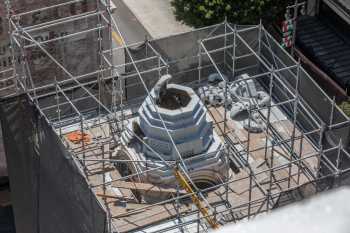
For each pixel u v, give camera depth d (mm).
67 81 56906
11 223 60594
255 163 55344
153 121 52406
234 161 55188
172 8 78188
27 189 55906
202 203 52156
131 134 54531
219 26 59969
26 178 55312
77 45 60406
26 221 58062
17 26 53938
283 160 55875
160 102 53281
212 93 59344
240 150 56188
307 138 57375
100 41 56750
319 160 53719
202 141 53094
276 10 72688
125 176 52750
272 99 60156
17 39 54125
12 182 57656
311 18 73500
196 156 52375
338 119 56344
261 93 59594
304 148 56688
